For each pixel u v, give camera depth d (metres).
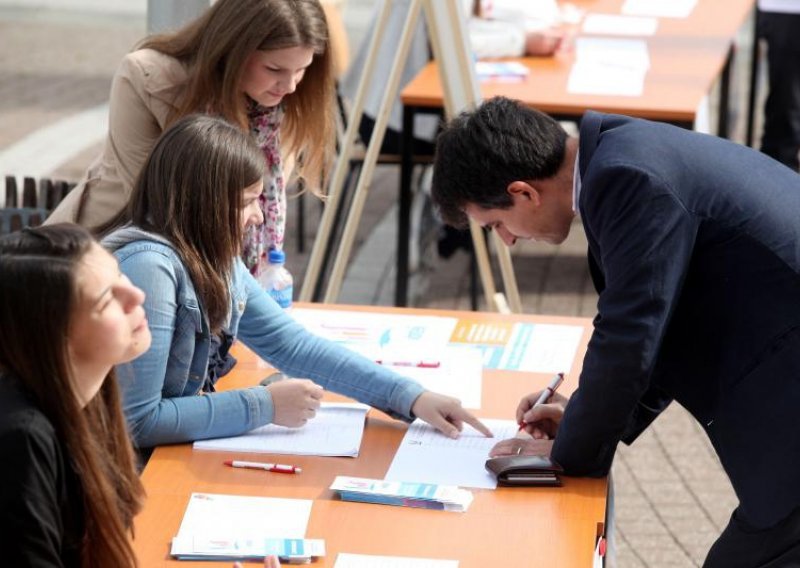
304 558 2.73
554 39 6.85
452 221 3.28
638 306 2.90
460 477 3.13
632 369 2.95
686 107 5.85
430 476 3.13
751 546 3.04
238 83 3.78
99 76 10.80
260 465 3.15
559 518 2.95
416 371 3.71
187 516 2.91
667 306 2.91
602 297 2.98
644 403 3.39
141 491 2.64
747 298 2.94
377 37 5.16
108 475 2.50
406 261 6.19
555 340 3.96
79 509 2.43
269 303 3.62
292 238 7.64
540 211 3.15
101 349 2.37
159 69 3.89
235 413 3.28
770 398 2.92
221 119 3.25
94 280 2.33
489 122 3.12
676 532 4.82
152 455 3.20
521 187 3.10
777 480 2.93
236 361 3.75
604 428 3.04
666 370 3.14
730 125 8.63
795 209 2.96
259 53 3.75
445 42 5.02
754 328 2.94
